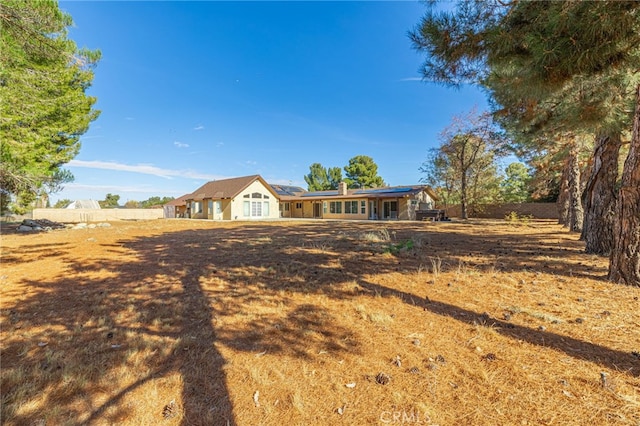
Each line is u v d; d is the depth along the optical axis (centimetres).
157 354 256
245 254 752
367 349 258
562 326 287
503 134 1658
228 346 269
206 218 3234
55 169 1216
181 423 176
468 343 262
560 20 337
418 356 244
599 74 441
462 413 180
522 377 211
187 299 404
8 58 678
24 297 421
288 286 455
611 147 647
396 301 372
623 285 410
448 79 485
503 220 2348
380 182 4866
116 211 3303
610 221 650
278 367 233
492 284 431
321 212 3375
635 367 216
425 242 891
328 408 187
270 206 3225
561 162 1520
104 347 270
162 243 1001
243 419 179
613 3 314
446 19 409
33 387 209
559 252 685
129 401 195
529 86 450
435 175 2933
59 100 1016
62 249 870
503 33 390
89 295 426
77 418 180
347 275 507
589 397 188
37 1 768
